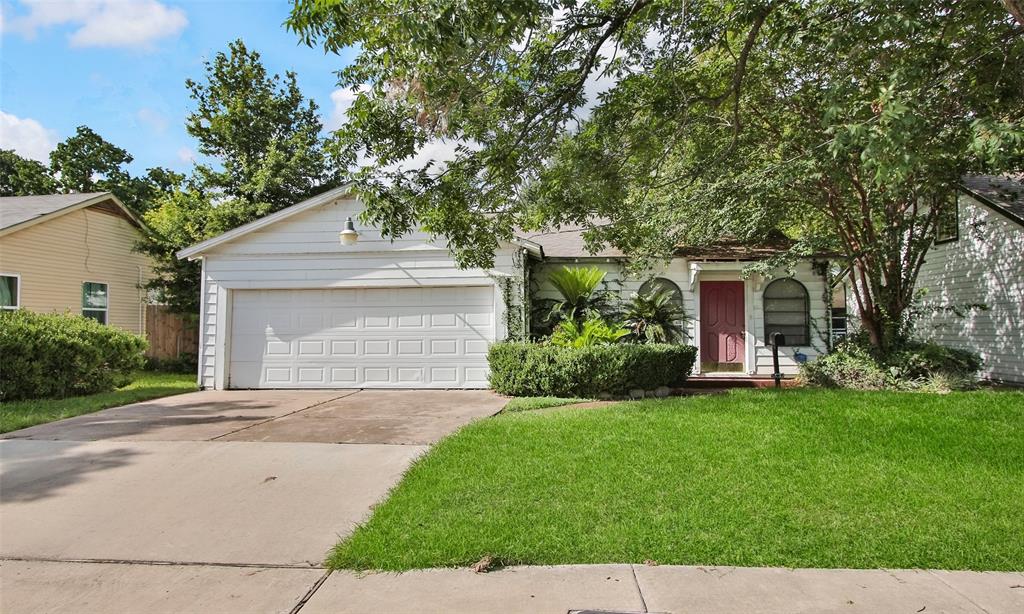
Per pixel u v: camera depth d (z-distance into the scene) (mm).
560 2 5289
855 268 12961
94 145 31547
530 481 4680
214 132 21109
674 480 4672
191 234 17625
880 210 10406
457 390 10969
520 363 9828
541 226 8367
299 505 4512
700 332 12711
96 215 16719
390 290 11344
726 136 9344
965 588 3146
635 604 2994
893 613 2900
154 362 16734
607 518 3986
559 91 6426
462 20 4293
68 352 10211
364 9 4570
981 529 3783
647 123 7188
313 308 11484
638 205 9586
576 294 11961
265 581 3340
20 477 5293
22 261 14594
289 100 21812
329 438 6590
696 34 6477
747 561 3443
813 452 5375
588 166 6980
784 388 9672
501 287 11000
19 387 9672
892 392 8484
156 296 18438
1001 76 6473
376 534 3803
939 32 6703
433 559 3488
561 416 7094
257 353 11508
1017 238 11617
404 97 5863
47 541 3924
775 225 10492
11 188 31047
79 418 8062
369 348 11320
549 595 3096
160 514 4375
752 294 12578
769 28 6977
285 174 19625
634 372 9430
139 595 3207
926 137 5848
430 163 6543
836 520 3932
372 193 6305
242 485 4992
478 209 7102
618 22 6078
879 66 6621
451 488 4559
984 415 6711
